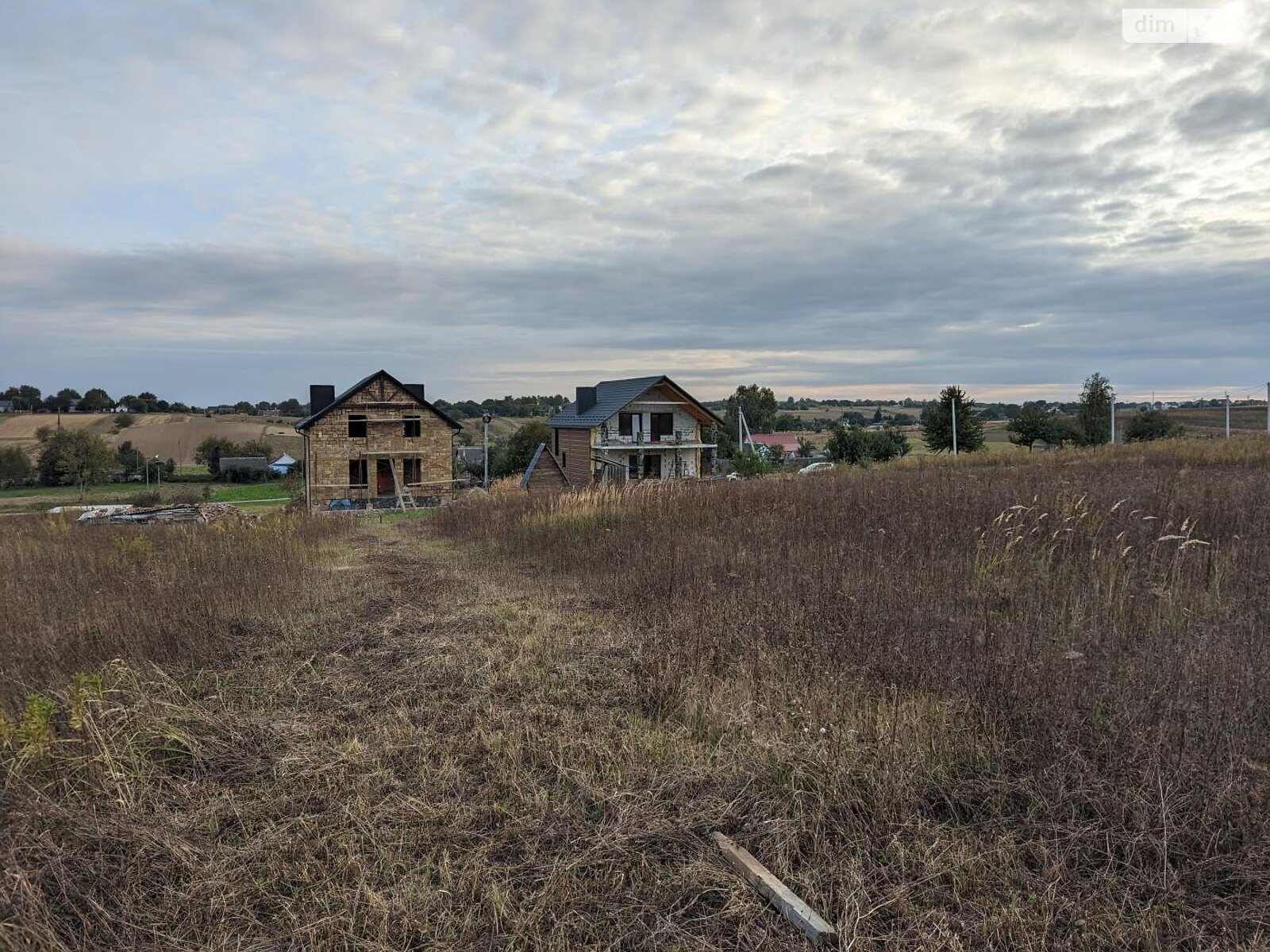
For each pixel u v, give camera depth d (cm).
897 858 316
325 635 704
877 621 571
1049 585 674
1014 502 1004
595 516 1306
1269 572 661
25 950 264
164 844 334
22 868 305
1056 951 261
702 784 385
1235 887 290
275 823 361
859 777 370
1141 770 342
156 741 430
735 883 304
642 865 318
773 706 468
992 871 302
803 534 983
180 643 629
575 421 3712
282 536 1291
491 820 360
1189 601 601
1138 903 282
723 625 612
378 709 509
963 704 434
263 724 471
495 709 498
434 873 321
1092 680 433
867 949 263
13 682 489
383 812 365
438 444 3238
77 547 1116
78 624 627
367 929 286
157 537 1236
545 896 297
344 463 3064
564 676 563
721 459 5009
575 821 355
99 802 369
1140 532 775
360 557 1294
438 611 797
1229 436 2769
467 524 1541
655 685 509
